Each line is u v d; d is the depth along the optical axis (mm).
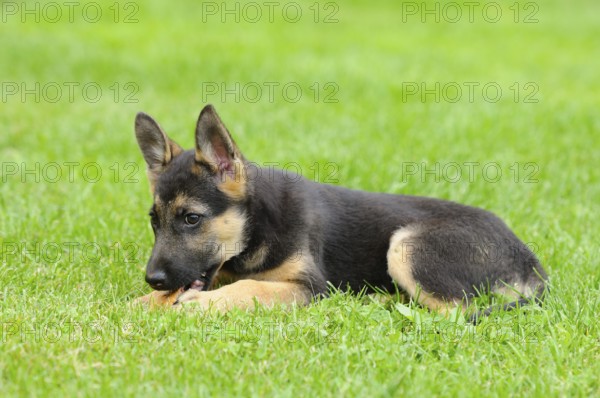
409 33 24578
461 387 5305
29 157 11859
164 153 7430
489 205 10047
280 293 6875
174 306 6586
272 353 5750
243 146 12234
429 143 12664
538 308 6609
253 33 22953
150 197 10070
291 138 12828
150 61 18922
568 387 5328
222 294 6691
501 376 5512
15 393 5043
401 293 7434
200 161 7164
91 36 21766
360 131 13406
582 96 17281
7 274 7352
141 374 5352
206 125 7113
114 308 6539
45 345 5723
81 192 10172
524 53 22359
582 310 6609
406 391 5227
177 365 5488
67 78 17469
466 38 24312
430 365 5609
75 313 6332
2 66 18359
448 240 7234
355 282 7648
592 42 24859
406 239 7367
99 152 12234
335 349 5828
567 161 12211
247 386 5234
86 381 5203
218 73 17859
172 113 14625
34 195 10109
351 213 7738
